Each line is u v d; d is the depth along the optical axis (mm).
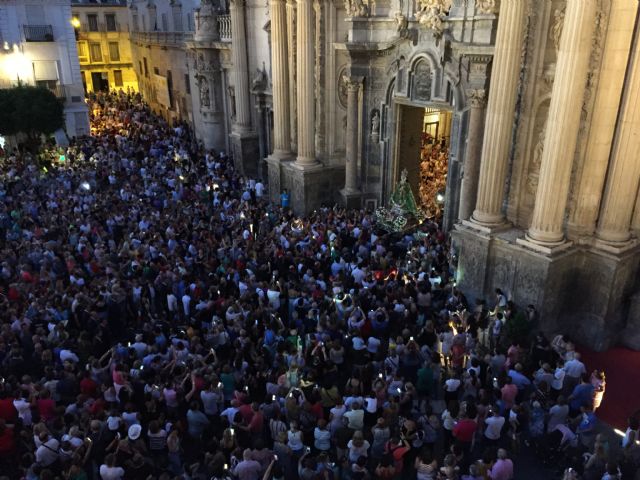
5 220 20312
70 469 8633
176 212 20969
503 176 15414
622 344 14742
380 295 14398
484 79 16781
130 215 20250
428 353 11930
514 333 13117
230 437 9461
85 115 38125
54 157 30656
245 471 8797
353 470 9102
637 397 12555
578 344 14820
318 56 22672
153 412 10547
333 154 23922
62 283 15102
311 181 23422
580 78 13125
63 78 37031
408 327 13094
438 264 16906
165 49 41812
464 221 16047
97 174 27125
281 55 23719
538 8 14328
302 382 11273
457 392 11703
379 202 22984
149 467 9336
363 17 20891
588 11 12672
